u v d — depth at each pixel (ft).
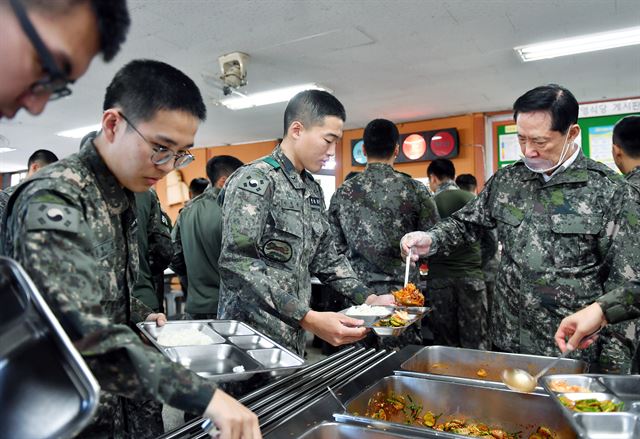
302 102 4.87
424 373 4.35
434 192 12.50
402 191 7.99
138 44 11.66
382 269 8.03
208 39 11.48
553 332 5.08
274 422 3.09
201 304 8.46
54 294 2.26
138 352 2.25
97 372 2.31
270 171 4.80
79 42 1.76
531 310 5.20
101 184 2.98
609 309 4.02
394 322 4.61
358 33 11.21
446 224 6.09
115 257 3.13
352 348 5.11
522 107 4.92
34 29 1.60
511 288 5.44
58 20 1.66
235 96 16.10
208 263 8.45
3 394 1.92
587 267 5.04
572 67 13.43
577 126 4.98
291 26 10.79
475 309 10.52
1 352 1.99
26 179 2.72
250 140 23.77
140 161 2.86
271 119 19.33
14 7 1.58
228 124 20.18
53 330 1.94
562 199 5.16
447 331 10.82
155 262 7.18
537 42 11.73
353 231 8.18
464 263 10.51
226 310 5.01
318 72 13.83
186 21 10.51
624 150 6.72
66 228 2.41
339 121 4.92
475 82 14.78
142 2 9.64
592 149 16.53
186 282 9.81
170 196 26.27
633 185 4.77
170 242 7.29
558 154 4.98
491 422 3.93
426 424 4.00
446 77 14.29
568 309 5.00
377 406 4.02
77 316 2.25
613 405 3.53
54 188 2.54
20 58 1.64
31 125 19.83
